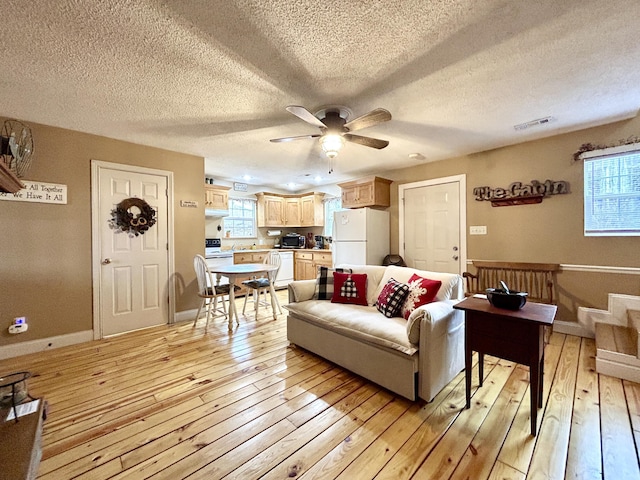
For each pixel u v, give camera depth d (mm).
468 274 3615
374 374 2111
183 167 3783
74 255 2984
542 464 1412
